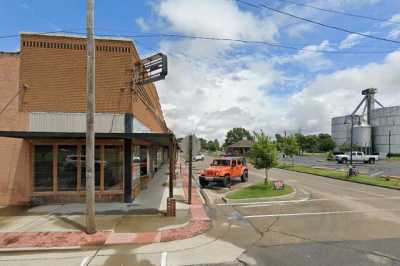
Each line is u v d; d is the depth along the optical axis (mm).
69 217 10992
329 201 15180
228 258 7242
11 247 7945
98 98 13961
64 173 13766
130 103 14133
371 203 14633
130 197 13984
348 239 8719
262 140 20125
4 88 13516
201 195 17219
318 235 9148
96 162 13977
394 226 10195
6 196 13414
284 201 15133
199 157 62938
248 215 12016
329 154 65562
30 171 13562
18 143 13617
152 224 10258
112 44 14156
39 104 13617
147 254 7559
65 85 13781
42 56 13695
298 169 37500
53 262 7035
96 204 13453
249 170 38125
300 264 6797
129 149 14047
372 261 6941
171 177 11602
